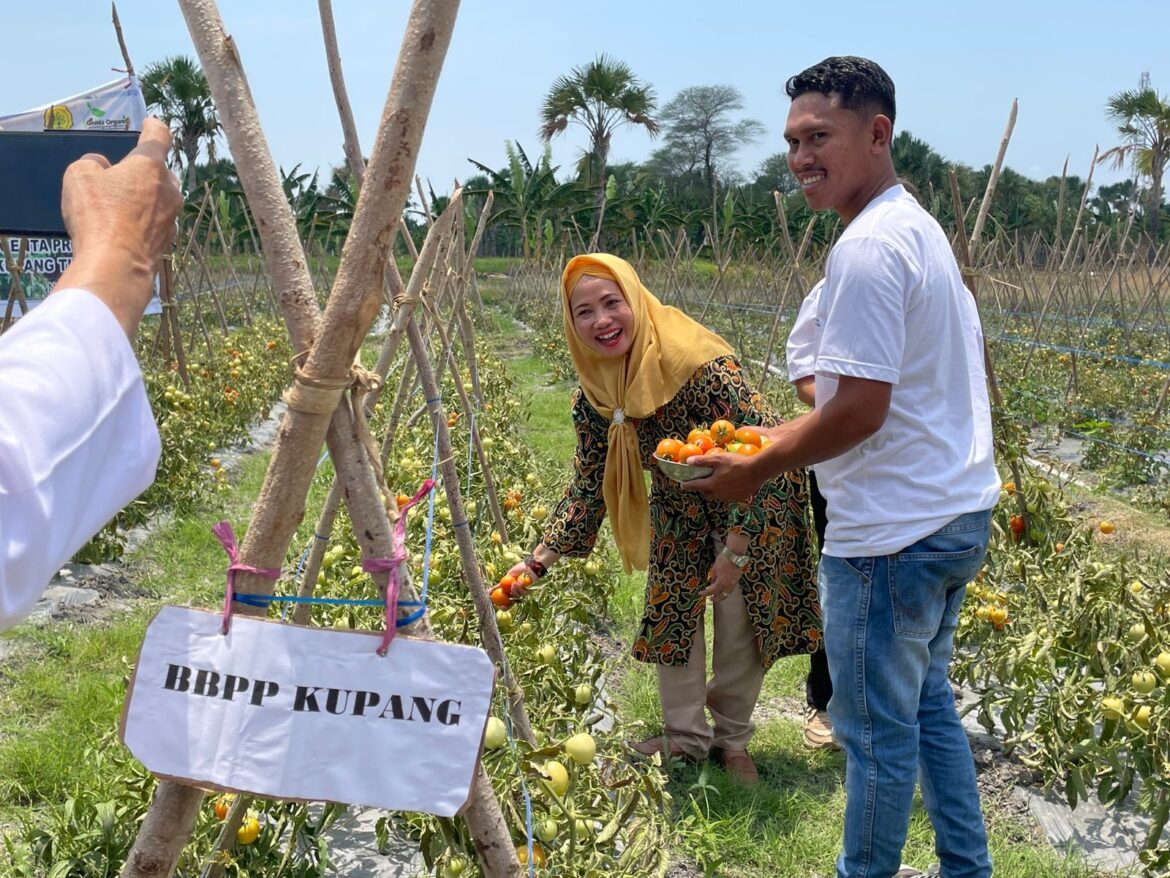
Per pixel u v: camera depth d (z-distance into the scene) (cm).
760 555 359
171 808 156
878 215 251
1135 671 362
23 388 96
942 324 251
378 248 146
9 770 373
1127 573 432
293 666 150
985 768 395
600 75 3825
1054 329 1773
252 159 150
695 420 344
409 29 140
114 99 802
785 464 259
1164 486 859
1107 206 4194
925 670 266
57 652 490
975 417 261
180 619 150
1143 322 1831
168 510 746
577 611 449
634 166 6281
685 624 368
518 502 580
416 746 151
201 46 149
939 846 286
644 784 287
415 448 644
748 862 335
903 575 254
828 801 371
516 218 3058
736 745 383
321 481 762
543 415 1259
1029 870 324
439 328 445
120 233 116
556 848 261
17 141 165
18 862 280
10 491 93
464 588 411
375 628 351
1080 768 347
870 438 256
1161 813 318
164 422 759
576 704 339
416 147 144
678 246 1856
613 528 368
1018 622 432
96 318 106
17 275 689
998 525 533
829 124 262
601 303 336
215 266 3222
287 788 149
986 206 524
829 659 269
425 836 268
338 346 147
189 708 149
